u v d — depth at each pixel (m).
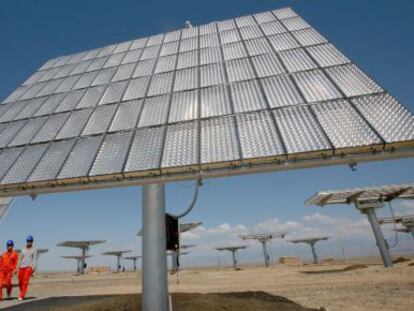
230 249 74.75
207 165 5.71
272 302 10.73
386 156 5.22
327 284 16.09
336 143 5.40
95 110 8.33
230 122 6.57
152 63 10.07
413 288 12.91
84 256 68.25
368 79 6.63
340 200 30.27
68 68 11.73
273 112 6.55
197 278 28.02
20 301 13.88
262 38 9.89
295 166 5.52
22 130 8.50
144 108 7.78
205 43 10.59
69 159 6.85
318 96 6.63
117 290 17.59
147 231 7.58
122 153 6.54
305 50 8.42
